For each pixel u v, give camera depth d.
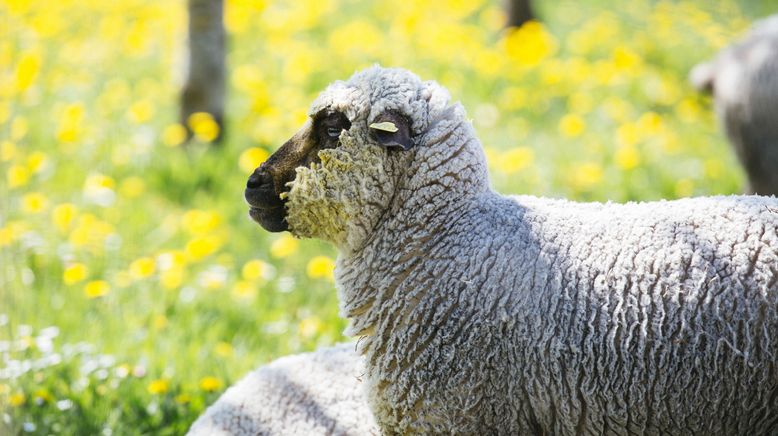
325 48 44.16
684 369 12.41
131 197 28.47
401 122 13.61
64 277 22.78
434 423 13.49
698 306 12.40
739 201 13.15
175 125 33.31
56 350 20.08
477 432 13.37
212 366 19.58
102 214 27.48
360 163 13.70
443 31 42.97
